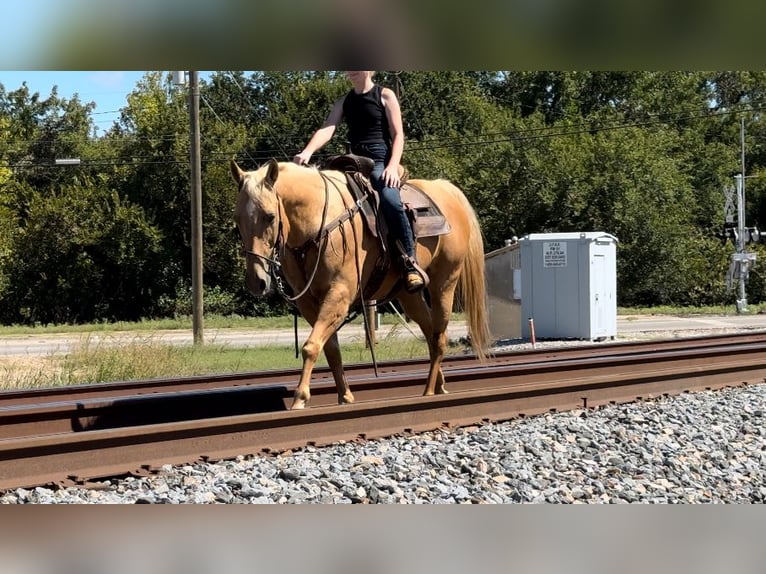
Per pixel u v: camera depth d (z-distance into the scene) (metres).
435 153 53.12
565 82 66.38
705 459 7.88
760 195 69.06
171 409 8.88
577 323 22.23
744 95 77.69
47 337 32.72
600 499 6.50
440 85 57.31
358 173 8.66
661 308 49.25
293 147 52.91
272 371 12.15
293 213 7.97
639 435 8.59
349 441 7.87
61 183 56.16
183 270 49.94
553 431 8.52
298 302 8.57
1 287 48.03
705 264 53.25
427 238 9.33
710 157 64.06
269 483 6.45
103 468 6.54
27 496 5.95
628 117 64.12
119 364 15.81
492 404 9.17
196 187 25.66
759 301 53.53
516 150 53.16
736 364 12.28
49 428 8.07
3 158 56.53
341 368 9.17
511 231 52.62
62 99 64.25
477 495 6.46
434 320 9.84
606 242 22.55
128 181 50.44
